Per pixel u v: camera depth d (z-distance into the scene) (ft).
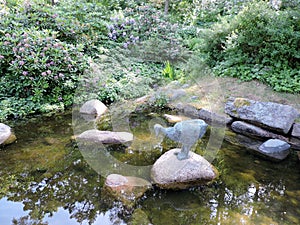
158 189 7.05
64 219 6.00
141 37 18.45
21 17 15.20
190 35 20.42
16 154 8.61
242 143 10.11
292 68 13.70
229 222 6.05
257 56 14.35
